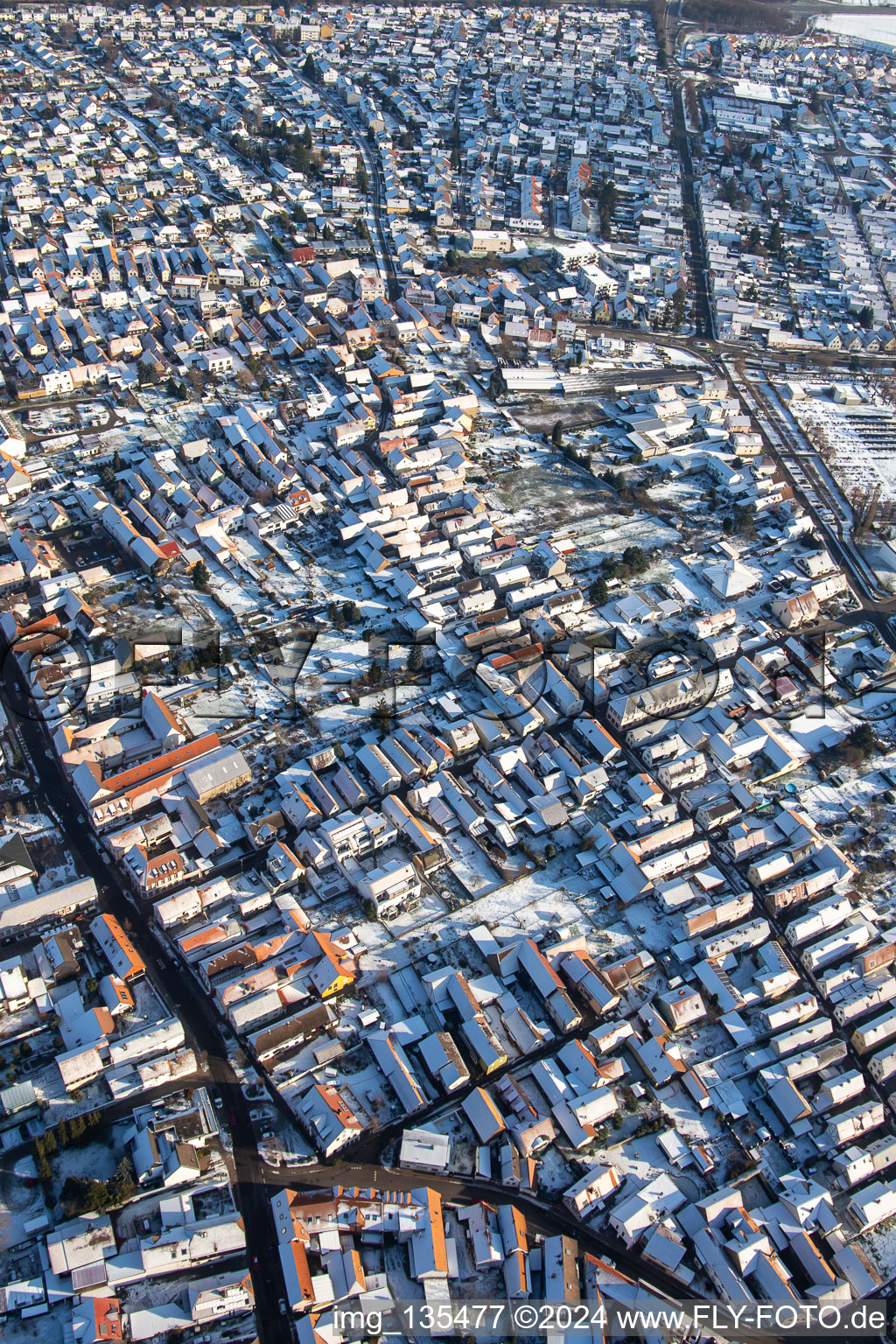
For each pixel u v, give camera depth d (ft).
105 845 468.34
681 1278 343.05
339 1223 344.69
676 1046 416.67
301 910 444.14
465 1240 349.00
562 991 416.46
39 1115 372.79
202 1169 358.64
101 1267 327.47
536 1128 374.02
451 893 465.06
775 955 447.01
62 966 411.34
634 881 469.57
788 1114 392.27
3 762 501.15
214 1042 399.24
